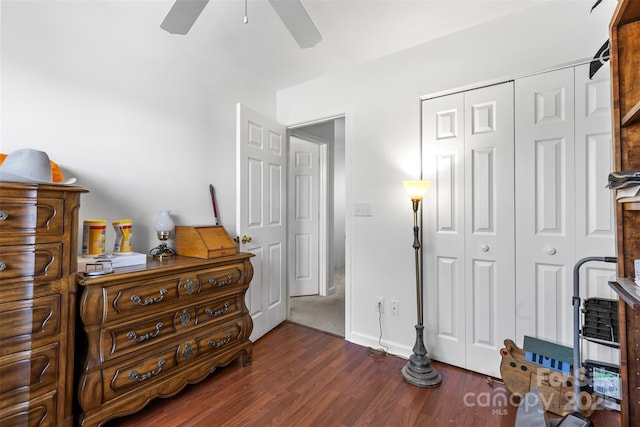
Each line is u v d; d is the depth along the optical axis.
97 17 1.75
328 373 1.93
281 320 2.83
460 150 2.00
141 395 1.45
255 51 2.24
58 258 1.23
